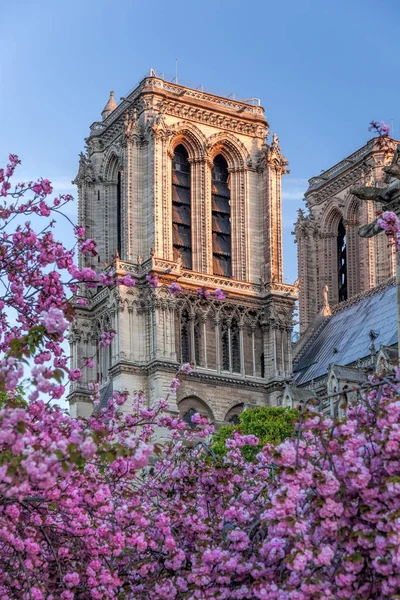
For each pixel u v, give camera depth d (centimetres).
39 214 4394
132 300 15300
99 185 17112
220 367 15738
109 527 4003
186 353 15612
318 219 18625
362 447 3319
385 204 5066
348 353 15362
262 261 16562
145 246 15825
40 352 4088
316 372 15762
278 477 3562
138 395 5322
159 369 14962
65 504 3788
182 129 16500
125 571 3975
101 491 3869
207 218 16388
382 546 3109
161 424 4819
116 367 15100
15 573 3903
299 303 18462
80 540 3934
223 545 3653
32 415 3731
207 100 16788
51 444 3297
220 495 4134
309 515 3341
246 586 3472
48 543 3803
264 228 16638
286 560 3166
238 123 16925
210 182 16612
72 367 16050
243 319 16088
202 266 16150
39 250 4222
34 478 3209
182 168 16612
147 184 15988
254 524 3547
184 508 4012
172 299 15250
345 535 3183
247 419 11519
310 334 16762
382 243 17062
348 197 18038
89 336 16100
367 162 17425
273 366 15988
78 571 3881
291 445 3278
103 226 16975
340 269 18625
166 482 4316
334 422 3356
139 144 16150
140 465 3306
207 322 15838
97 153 17150
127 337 15200
